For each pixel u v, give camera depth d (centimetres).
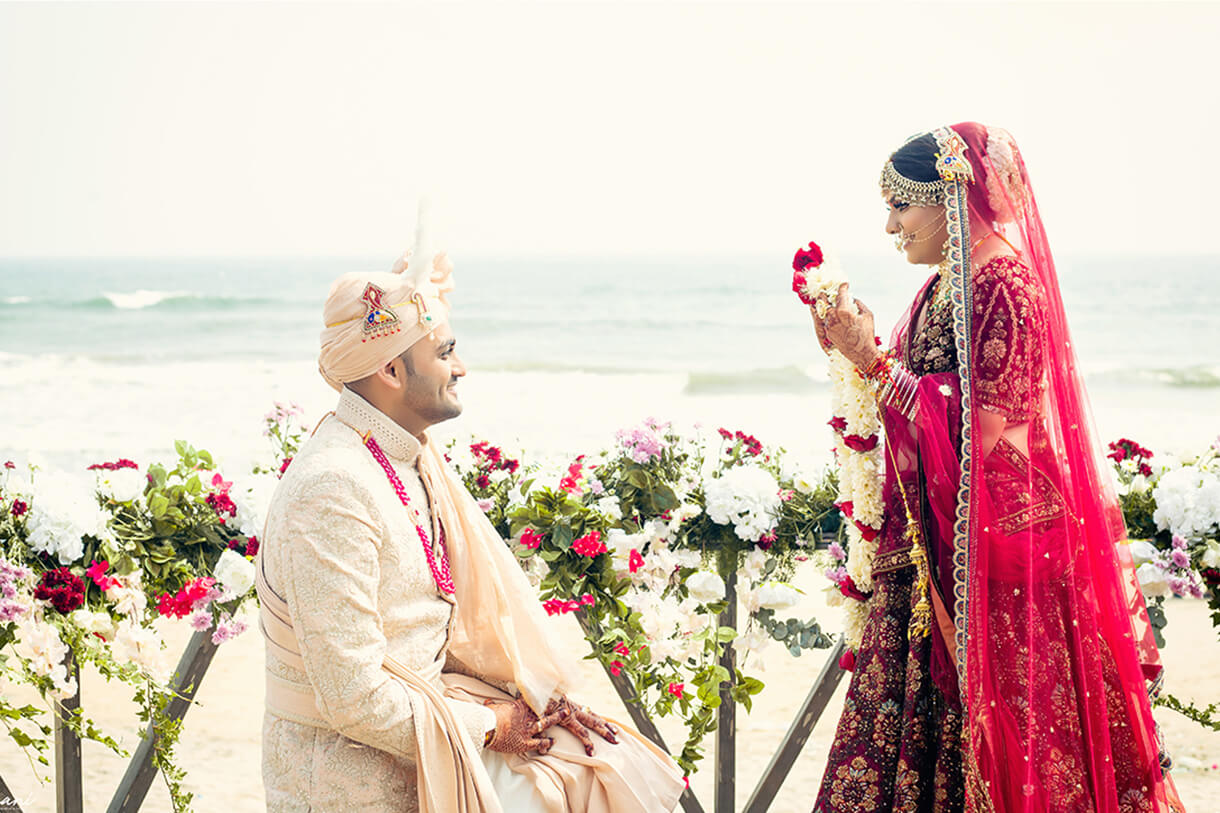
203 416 1811
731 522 294
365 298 197
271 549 188
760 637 299
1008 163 226
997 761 217
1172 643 580
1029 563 217
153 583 280
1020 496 219
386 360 198
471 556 221
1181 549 295
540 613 225
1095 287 3238
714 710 294
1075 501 226
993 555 219
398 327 197
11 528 266
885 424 230
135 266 4278
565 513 287
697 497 298
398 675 193
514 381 2212
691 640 292
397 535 196
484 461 301
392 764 192
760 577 302
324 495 186
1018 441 220
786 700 506
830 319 226
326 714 182
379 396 203
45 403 1906
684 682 290
